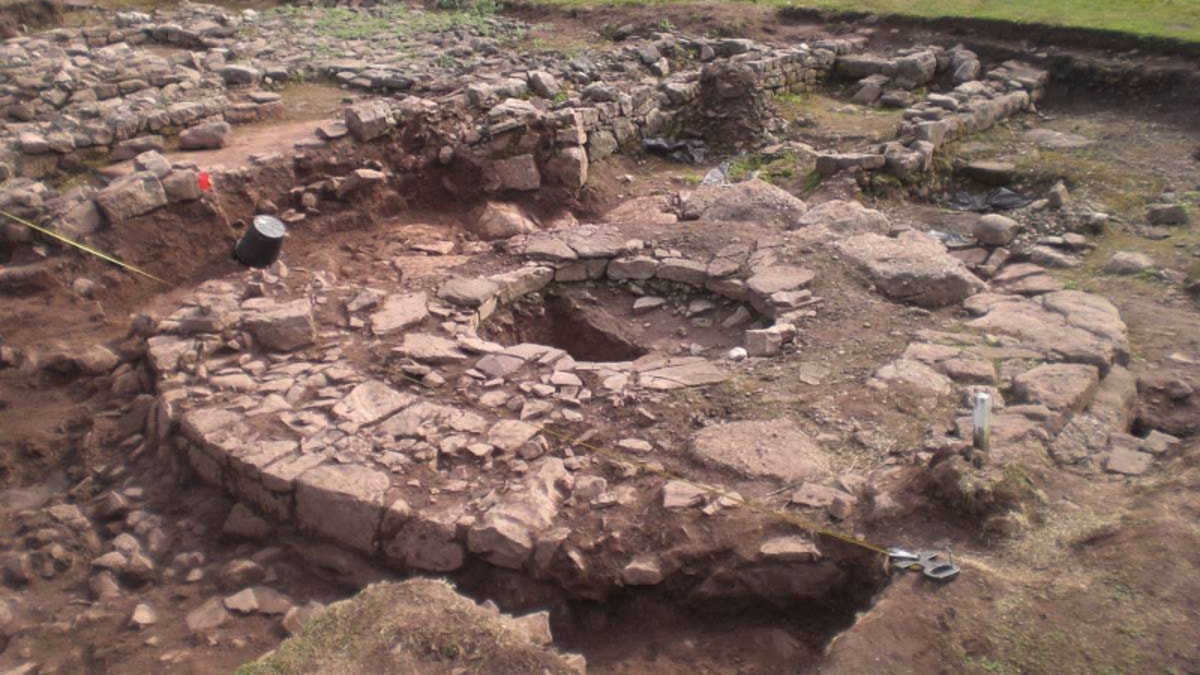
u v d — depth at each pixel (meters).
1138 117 10.96
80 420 6.30
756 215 8.58
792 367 6.16
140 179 7.63
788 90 12.06
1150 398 6.06
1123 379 5.98
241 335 6.42
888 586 4.31
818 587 4.68
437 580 4.01
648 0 14.40
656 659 4.62
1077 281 7.50
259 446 5.44
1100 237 8.25
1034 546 4.41
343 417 5.68
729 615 4.78
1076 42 12.05
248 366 6.21
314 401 5.86
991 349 6.22
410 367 6.13
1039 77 11.62
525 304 7.42
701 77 11.06
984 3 13.48
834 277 7.17
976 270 7.77
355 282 7.42
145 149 8.59
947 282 6.99
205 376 6.13
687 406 5.77
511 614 4.88
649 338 7.07
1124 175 9.24
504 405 5.83
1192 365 6.34
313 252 8.16
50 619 4.99
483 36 13.09
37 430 6.21
